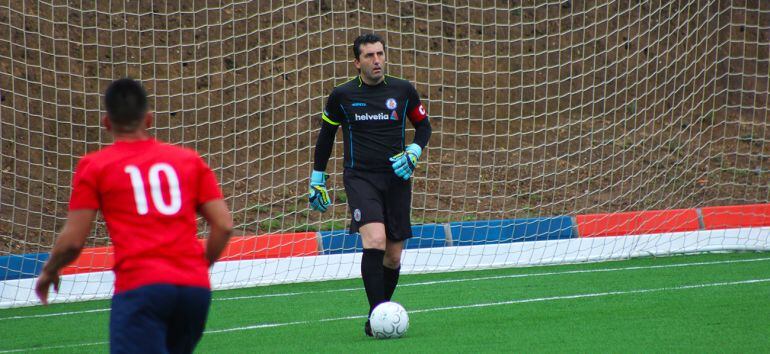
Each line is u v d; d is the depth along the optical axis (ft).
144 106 43.39
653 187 203.51
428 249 133.90
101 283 119.75
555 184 202.49
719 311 84.69
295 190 183.73
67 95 180.45
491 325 82.43
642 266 127.75
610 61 225.97
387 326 75.72
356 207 76.43
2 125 170.09
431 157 202.49
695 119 230.48
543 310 90.79
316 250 136.15
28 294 116.06
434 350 70.33
